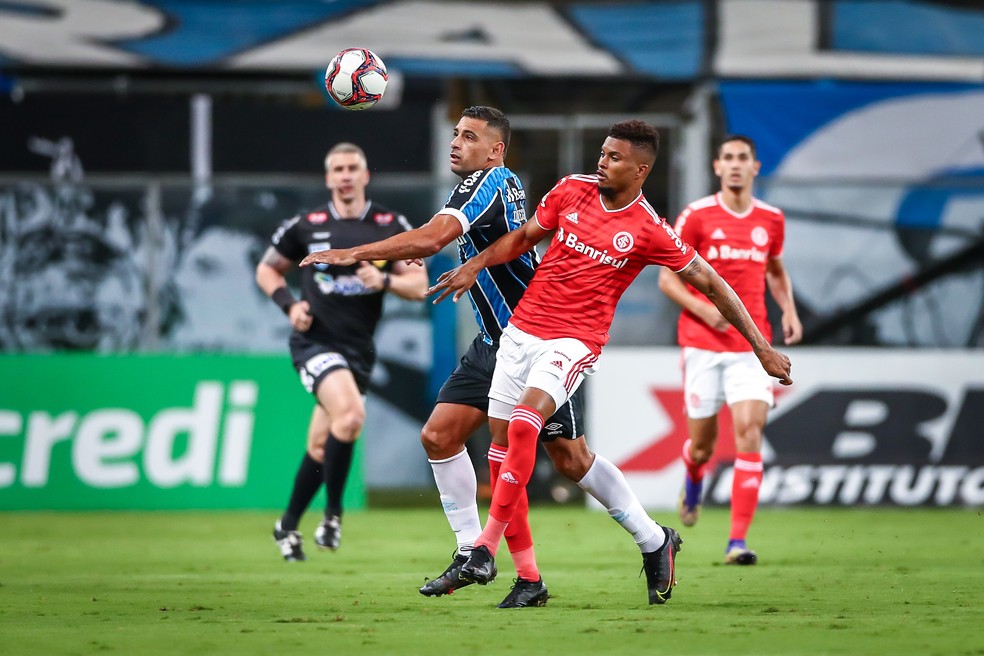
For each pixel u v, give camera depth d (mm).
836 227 43906
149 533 34500
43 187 43969
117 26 49531
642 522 19625
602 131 50875
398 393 43469
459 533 21062
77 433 40719
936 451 41625
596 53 49438
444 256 43406
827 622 17562
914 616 18281
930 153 49469
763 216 28656
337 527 28469
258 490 40938
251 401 41125
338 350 29375
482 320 20625
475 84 51031
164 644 15695
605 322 19219
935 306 44000
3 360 40812
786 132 49656
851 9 49531
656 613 18594
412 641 15844
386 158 51156
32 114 50969
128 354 41031
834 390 41719
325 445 28203
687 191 50188
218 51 49625
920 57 49500
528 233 19188
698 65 49469
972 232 43906
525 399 18625
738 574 24516
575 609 19172
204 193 43812
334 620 17891
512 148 51188
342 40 49750
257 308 43969
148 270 43719
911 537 33031
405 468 43594
